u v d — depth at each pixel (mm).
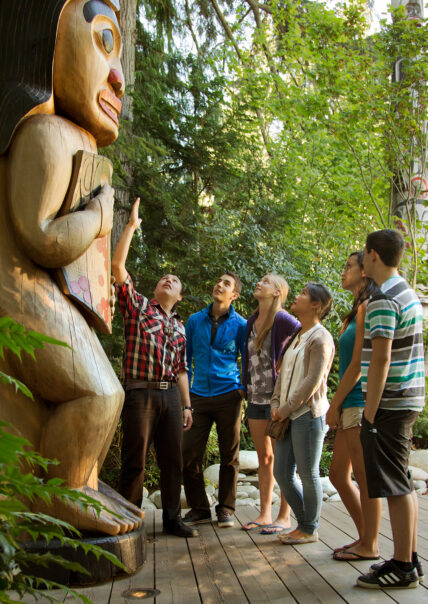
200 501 4062
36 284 2715
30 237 2627
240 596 2662
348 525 3932
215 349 4145
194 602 2578
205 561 3158
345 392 3164
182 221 7023
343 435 3303
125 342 3654
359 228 9359
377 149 7676
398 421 2709
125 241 3566
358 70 7191
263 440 3951
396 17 7035
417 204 7500
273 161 9102
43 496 1078
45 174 2641
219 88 7422
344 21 7512
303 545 3457
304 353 3449
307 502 3455
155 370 3607
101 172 2951
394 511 2744
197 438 4094
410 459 6324
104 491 3240
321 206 9328
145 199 6746
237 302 6680
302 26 9914
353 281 3426
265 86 9250
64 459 2730
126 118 7516
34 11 2801
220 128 7141
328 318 7340
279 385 3613
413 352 2785
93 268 2965
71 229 2660
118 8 3146
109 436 2891
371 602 2592
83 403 2729
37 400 2762
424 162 7105
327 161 9227
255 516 4203
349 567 3057
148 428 3578
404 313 2779
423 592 2713
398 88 7016
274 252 7344
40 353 2650
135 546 2904
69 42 2850
